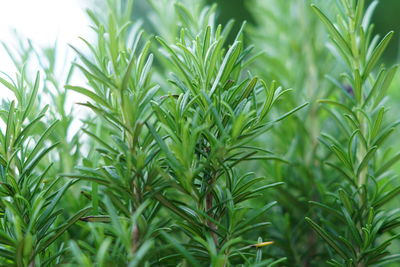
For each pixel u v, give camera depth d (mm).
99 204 335
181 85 332
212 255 292
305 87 487
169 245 297
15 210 306
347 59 368
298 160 456
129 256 292
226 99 322
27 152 375
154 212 333
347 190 383
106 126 402
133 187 315
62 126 398
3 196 324
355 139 366
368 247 345
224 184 375
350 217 352
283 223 422
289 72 479
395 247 453
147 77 327
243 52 343
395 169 503
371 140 354
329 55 477
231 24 389
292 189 447
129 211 322
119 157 318
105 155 323
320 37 502
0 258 325
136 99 315
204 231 315
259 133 322
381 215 360
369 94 358
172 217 360
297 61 500
